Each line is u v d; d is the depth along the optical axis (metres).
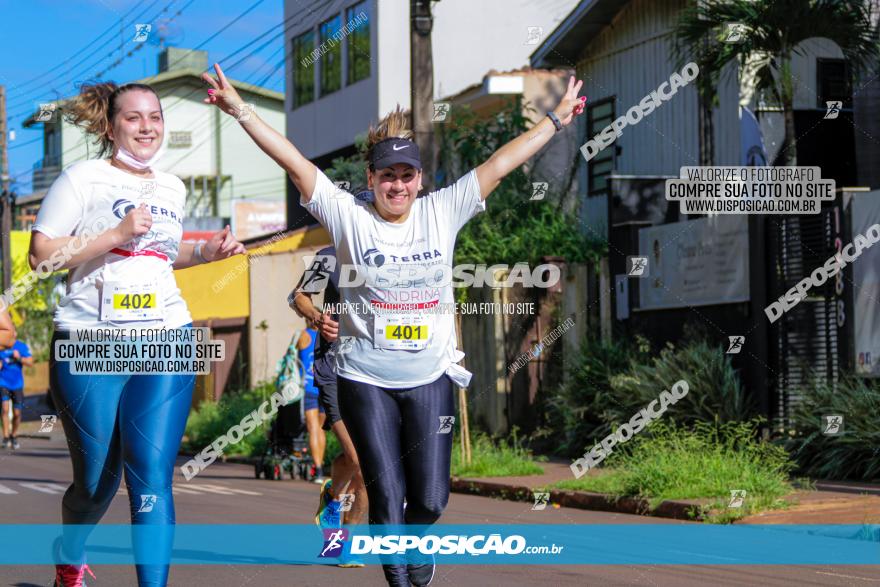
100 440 5.23
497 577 7.03
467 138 21.75
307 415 14.67
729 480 10.63
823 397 12.70
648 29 20.78
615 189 18.27
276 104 49.88
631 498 10.86
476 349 17.80
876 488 11.19
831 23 15.45
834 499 10.27
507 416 17.23
